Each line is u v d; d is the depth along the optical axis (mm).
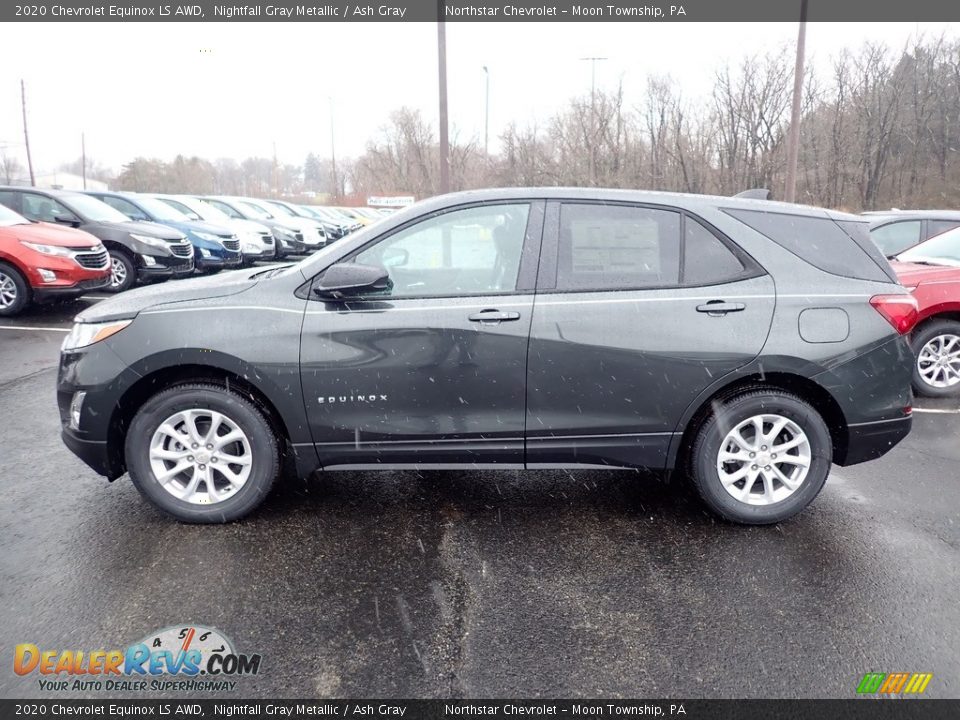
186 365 3244
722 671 2342
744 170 33125
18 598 2686
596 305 3219
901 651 2449
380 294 3242
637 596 2781
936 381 5906
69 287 8641
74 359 3229
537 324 3195
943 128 36250
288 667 2342
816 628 2574
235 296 3242
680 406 3271
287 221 18406
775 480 3477
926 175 37000
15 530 3242
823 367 3256
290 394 3199
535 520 3467
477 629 2559
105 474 3307
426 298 3229
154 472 3279
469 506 3625
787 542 3248
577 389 3246
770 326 3234
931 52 35844
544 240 3289
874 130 35906
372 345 3189
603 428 3295
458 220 3299
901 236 7492
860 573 2969
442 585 2850
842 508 3635
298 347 3170
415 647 2451
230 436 3289
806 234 3395
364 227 3463
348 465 3355
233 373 3203
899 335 3340
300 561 3016
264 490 3332
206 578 2861
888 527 3416
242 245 14773
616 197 3334
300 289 3252
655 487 3908
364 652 2422
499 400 3254
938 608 2711
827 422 3486
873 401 3328
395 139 41969
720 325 3223
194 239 12688
